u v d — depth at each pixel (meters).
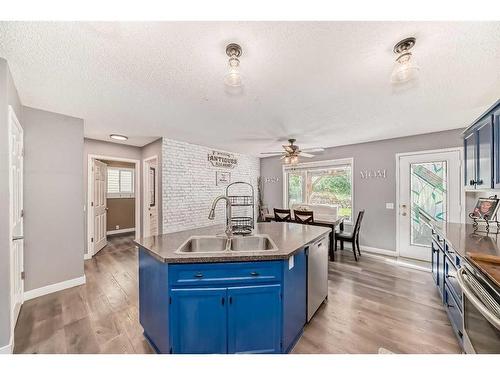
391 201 4.19
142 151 4.92
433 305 2.37
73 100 2.36
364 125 3.31
